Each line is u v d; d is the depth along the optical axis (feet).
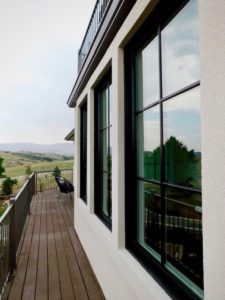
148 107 6.58
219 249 3.35
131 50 7.45
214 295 3.43
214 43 3.43
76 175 17.71
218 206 3.37
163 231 5.75
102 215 11.16
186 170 5.11
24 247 14.28
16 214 12.86
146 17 6.04
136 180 7.39
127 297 6.95
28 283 10.11
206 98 3.59
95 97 12.52
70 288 9.75
